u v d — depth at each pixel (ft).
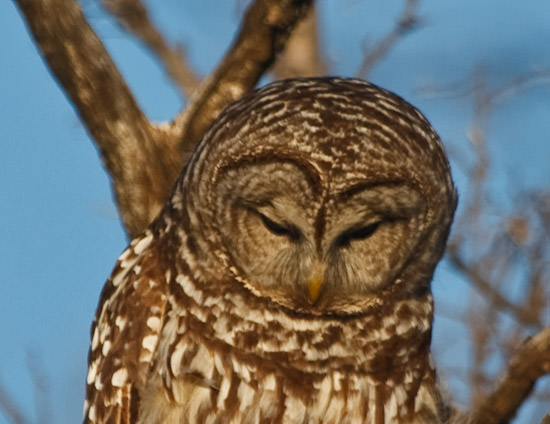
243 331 45.98
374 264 45.91
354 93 44.91
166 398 45.78
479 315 53.21
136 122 49.08
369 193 44.06
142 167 49.21
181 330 46.11
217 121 46.06
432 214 45.34
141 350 46.29
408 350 46.85
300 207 44.34
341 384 46.19
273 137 44.09
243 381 45.80
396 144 44.19
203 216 45.85
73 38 48.08
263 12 48.29
